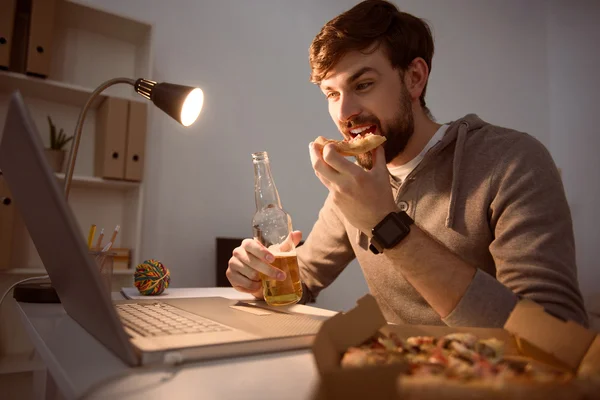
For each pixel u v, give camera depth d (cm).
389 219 73
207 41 250
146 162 224
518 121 399
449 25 370
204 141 244
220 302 86
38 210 50
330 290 277
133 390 38
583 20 401
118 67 225
